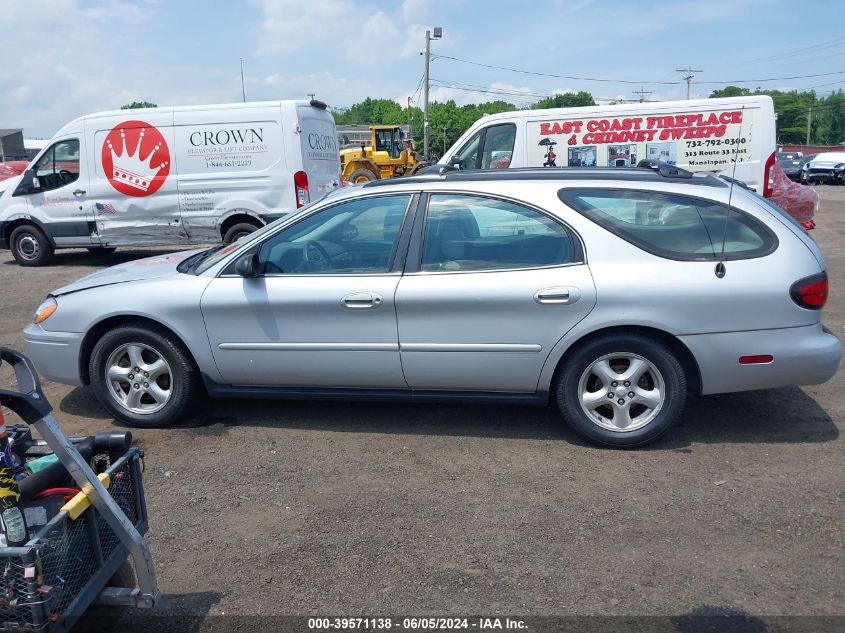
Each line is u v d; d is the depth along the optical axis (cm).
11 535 234
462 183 452
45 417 247
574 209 436
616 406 436
